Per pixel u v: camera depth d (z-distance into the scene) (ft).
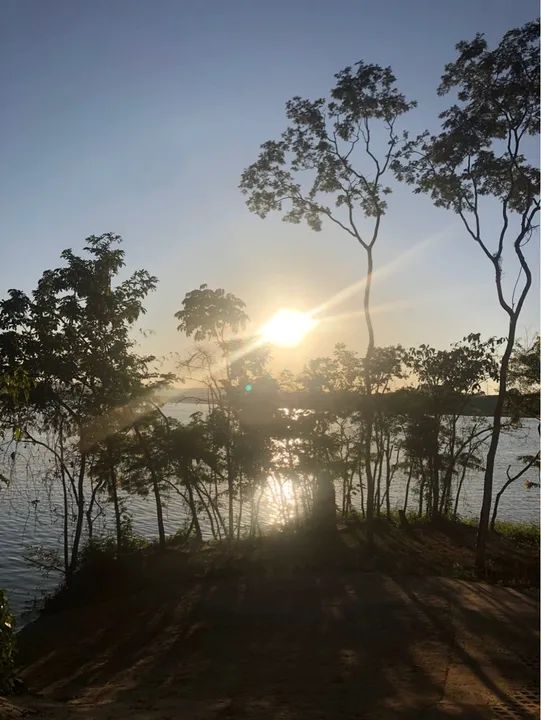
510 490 182.50
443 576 70.59
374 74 79.30
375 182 83.30
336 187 84.43
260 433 92.43
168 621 55.31
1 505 127.65
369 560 79.66
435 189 78.18
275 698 33.91
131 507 139.44
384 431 117.91
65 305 77.20
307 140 83.71
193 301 91.20
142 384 85.81
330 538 96.58
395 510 141.49
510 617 50.08
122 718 28.58
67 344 78.84
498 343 113.09
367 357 87.25
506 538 106.01
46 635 55.83
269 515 134.00
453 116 75.31
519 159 74.08
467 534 106.11
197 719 29.48
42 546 100.63
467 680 35.37
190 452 87.15
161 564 79.46
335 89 80.28
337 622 50.49
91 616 60.95
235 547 89.30
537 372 107.86
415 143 80.33
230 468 92.84
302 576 70.13
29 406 74.54
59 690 39.45
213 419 92.48
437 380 117.19
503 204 74.08
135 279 83.30
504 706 30.55
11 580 88.17
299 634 47.93
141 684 39.22
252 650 44.65
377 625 48.88
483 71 71.61
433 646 42.63
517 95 71.31
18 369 35.37
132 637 51.62
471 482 193.47
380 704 31.76
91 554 80.59
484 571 73.00
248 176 86.53
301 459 94.73
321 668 39.40
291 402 98.73
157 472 87.15
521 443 280.72
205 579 71.05
